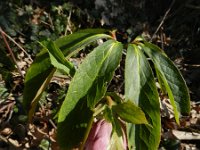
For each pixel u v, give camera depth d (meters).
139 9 0.68
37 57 0.27
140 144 0.24
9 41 0.51
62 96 0.46
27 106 0.28
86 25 0.61
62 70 0.26
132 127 0.24
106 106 0.23
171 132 0.46
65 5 0.60
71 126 0.24
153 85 0.24
